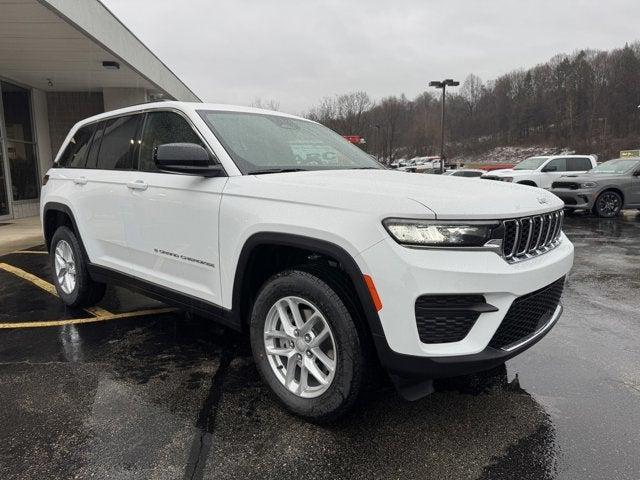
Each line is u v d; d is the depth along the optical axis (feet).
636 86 293.84
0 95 41.91
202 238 10.13
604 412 9.26
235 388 10.14
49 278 19.83
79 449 8.01
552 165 53.52
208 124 10.77
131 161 12.57
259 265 9.69
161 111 11.93
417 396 8.07
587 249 27.43
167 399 9.67
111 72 41.19
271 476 7.38
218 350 12.19
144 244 11.78
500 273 7.53
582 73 312.71
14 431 8.54
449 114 362.94
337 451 7.99
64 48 33.86
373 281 7.49
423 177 10.22
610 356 11.94
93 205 13.44
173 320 14.48
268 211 8.82
